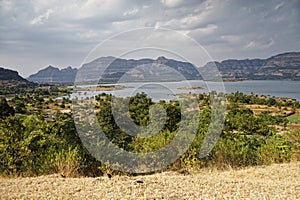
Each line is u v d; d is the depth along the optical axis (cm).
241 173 728
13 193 499
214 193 510
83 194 494
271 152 904
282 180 656
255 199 484
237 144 867
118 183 564
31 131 785
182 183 570
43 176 651
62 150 716
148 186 541
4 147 721
